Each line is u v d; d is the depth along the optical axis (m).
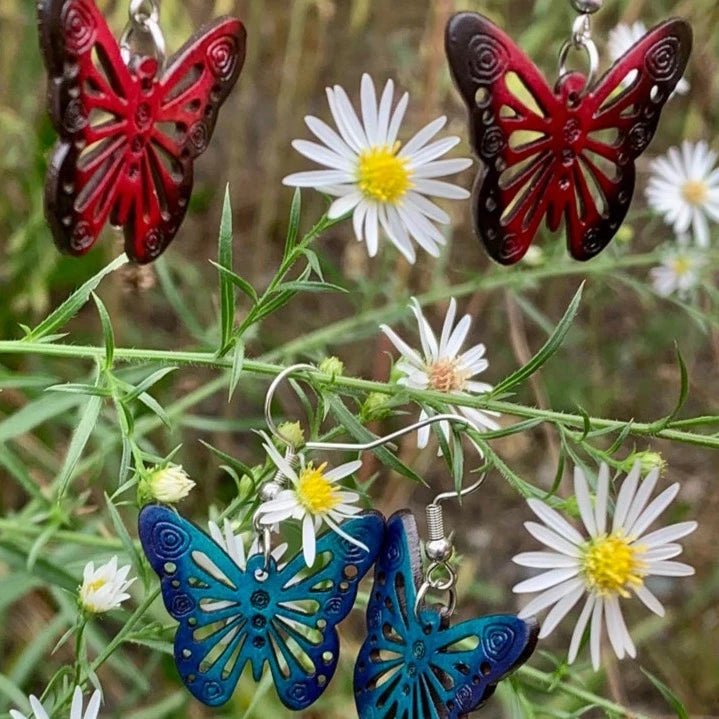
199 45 0.30
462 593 0.48
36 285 0.46
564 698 0.43
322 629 0.30
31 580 0.39
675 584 0.56
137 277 0.37
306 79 0.59
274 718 0.43
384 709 0.30
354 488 0.35
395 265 0.51
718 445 0.31
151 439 0.51
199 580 0.30
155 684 0.46
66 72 0.28
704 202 0.44
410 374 0.32
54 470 0.45
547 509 0.30
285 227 0.62
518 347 0.44
